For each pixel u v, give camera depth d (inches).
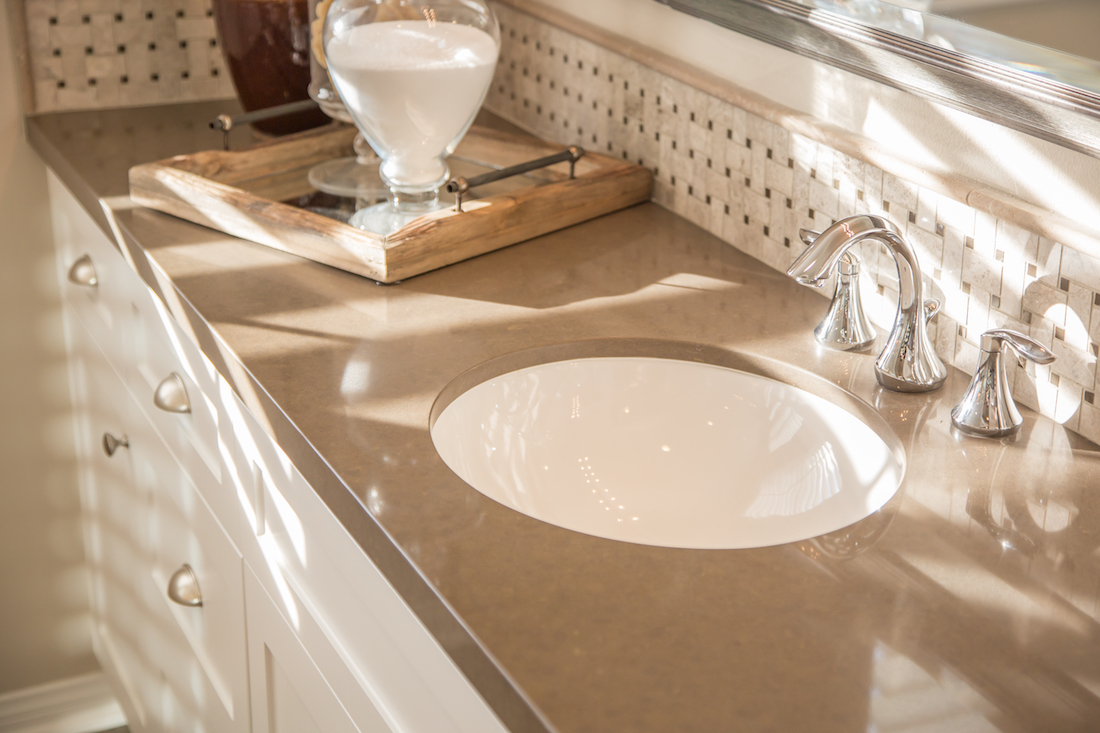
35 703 81.8
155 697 65.7
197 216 50.0
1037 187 34.2
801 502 37.5
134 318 53.5
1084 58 30.1
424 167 50.1
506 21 65.7
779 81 45.2
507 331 40.6
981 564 28.1
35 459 75.3
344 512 31.0
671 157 53.1
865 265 42.4
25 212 68.1
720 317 42.4
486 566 27.3
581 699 22.9
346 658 34.8
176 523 53.6
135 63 67.9
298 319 41.0
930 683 23.8
